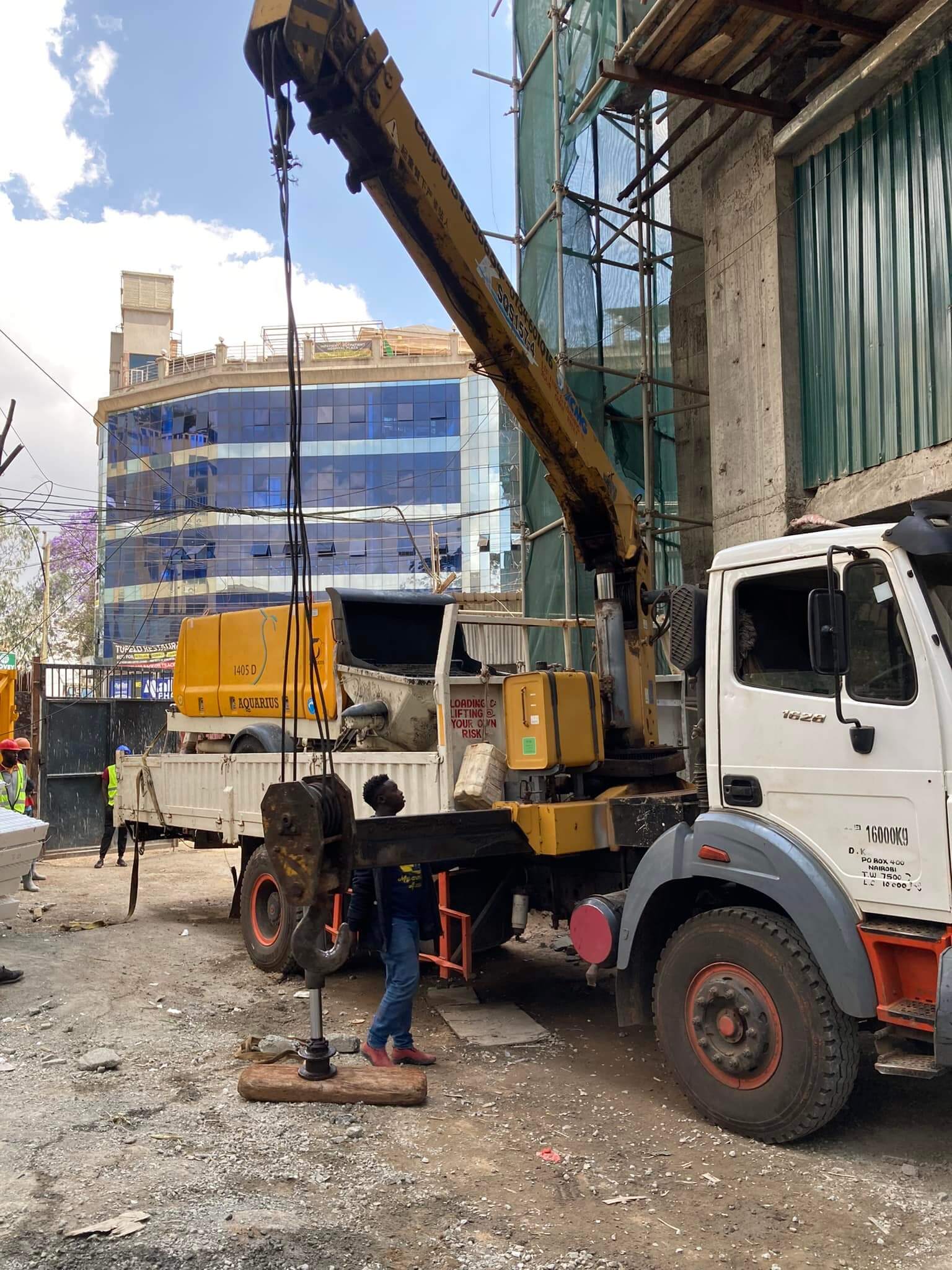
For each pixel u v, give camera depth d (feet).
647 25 28.60
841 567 14.05
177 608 190.08
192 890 38.78
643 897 16.17
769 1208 12.12
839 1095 13.55
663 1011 15.56
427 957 21.80
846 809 13.67
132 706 53.93
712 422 34.81
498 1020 20.43
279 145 14.03
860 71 27.55
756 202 32.55
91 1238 10.87
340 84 15.66
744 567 15.49
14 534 116.16
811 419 30.86
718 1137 14.38
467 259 18.63
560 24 39.73
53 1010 20.83
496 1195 12.39
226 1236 10.96
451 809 20.75
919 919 12.80
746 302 33.09
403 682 22.59
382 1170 13.02
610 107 36.04
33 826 24.82
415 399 196.24
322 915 15.21
